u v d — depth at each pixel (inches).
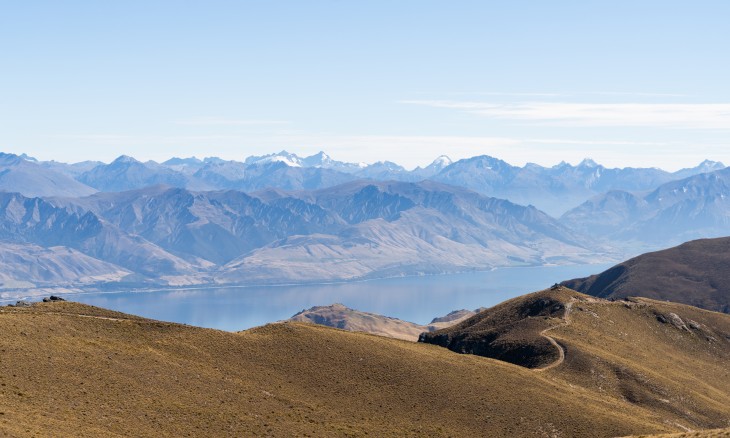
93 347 4480.8
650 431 5098.4
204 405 4205.2
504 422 4938.5
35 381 3838.6
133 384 4180.6
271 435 4033.0
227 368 4842.5
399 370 5403.5
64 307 5447.8
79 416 3609.7
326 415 4539.9
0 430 3105.3
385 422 4635.8
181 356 4790.8
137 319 5442.9
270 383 4810.5
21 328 4407.0
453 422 4820.4
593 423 5118.1
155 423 3796.8
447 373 5531.5
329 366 5241.1
